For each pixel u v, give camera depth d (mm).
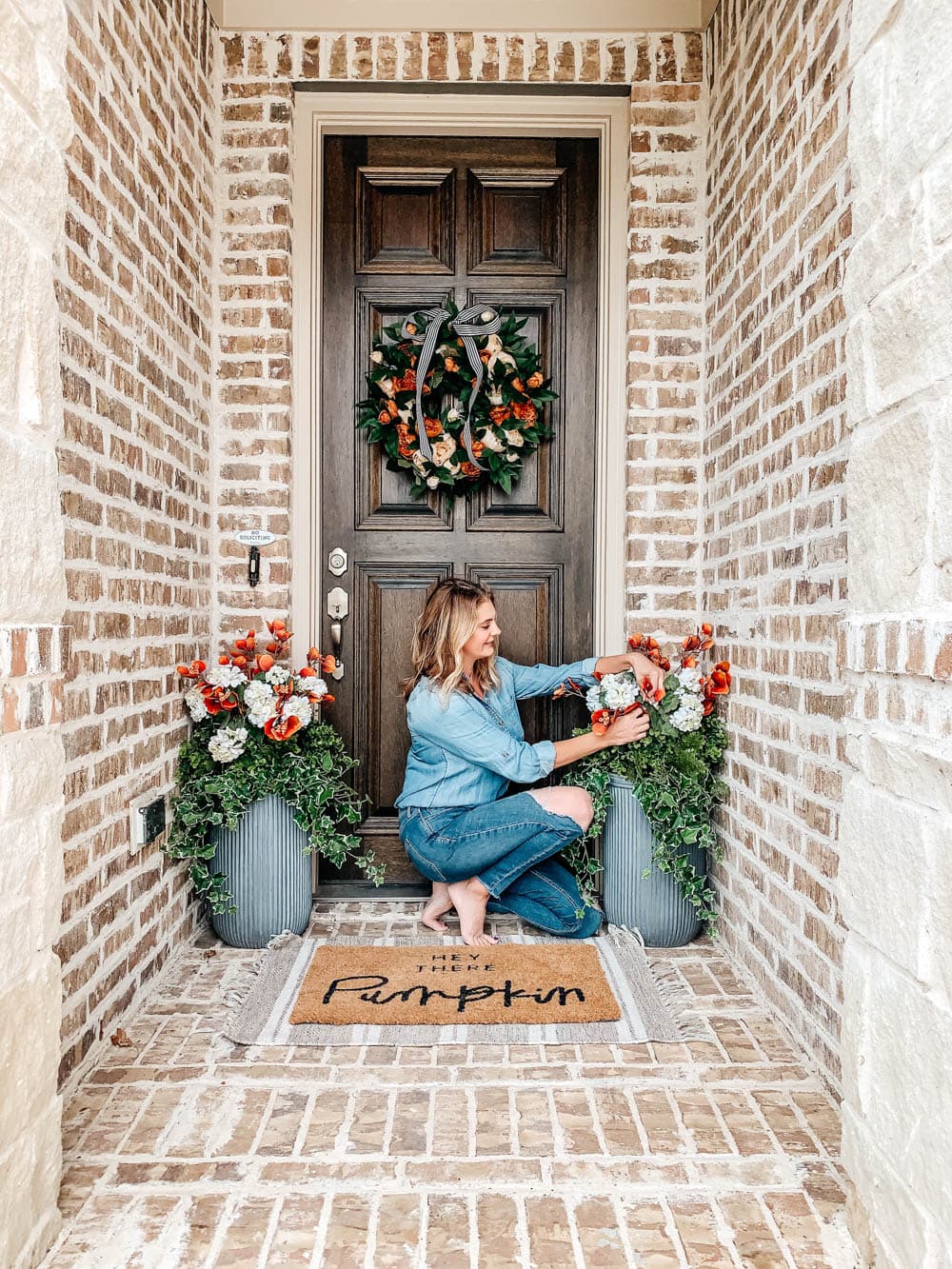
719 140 2824
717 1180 1582
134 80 2242
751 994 2359
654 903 2656
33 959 1334
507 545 3160
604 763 2760
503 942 2650
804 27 2119
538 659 3170
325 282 3137
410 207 3145
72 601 1881
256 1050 2031
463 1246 1416
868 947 1358
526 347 3068
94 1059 1973
